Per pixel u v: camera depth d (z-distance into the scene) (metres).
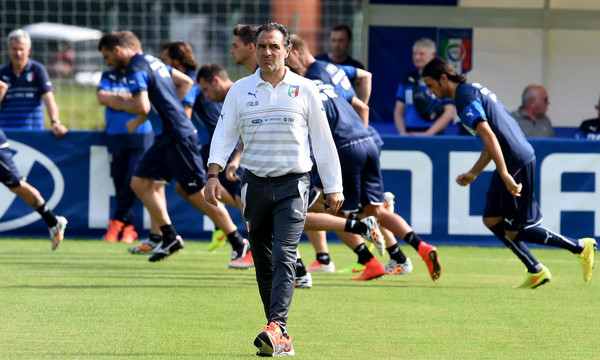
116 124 34.91
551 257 33.50
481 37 43.78
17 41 35.88
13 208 36.09
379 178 24.77
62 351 15.91
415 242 25.36
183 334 17.64
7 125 36.66
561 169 35.41
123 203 35.53
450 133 42.66
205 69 28.84
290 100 16.22
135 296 22.33
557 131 44.56
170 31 63.69
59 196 36.00
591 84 44.31
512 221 24.59
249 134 16.31
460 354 16.17
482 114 23.27
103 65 66.56
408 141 35.44
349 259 31.92
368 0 43.16
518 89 44.25
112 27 66.31
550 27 43.94
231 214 36.03
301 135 16.28
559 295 23.80
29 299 21.59
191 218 36.41
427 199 35.59
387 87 43.62
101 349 16.12
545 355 16.17
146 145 35.00
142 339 17.08
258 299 22.22
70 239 36.06
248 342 16.92
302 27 53.41
